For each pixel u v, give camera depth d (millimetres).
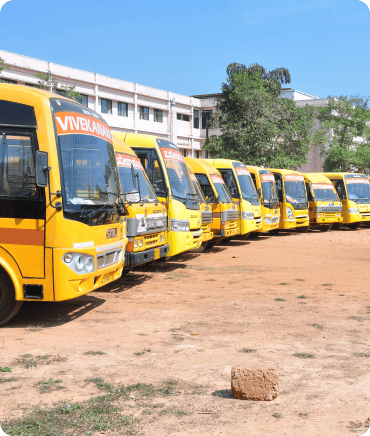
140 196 10859
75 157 7371
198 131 57781
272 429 4105
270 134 42469
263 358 5926
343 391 4926
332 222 29109
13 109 7137
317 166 57938
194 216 13047
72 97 36281
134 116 47875
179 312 8344
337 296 9875
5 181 7051
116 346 6379
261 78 48562
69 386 4996
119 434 4016
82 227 7152
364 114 54344
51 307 8688
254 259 15875
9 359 5812
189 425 4176
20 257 6980
